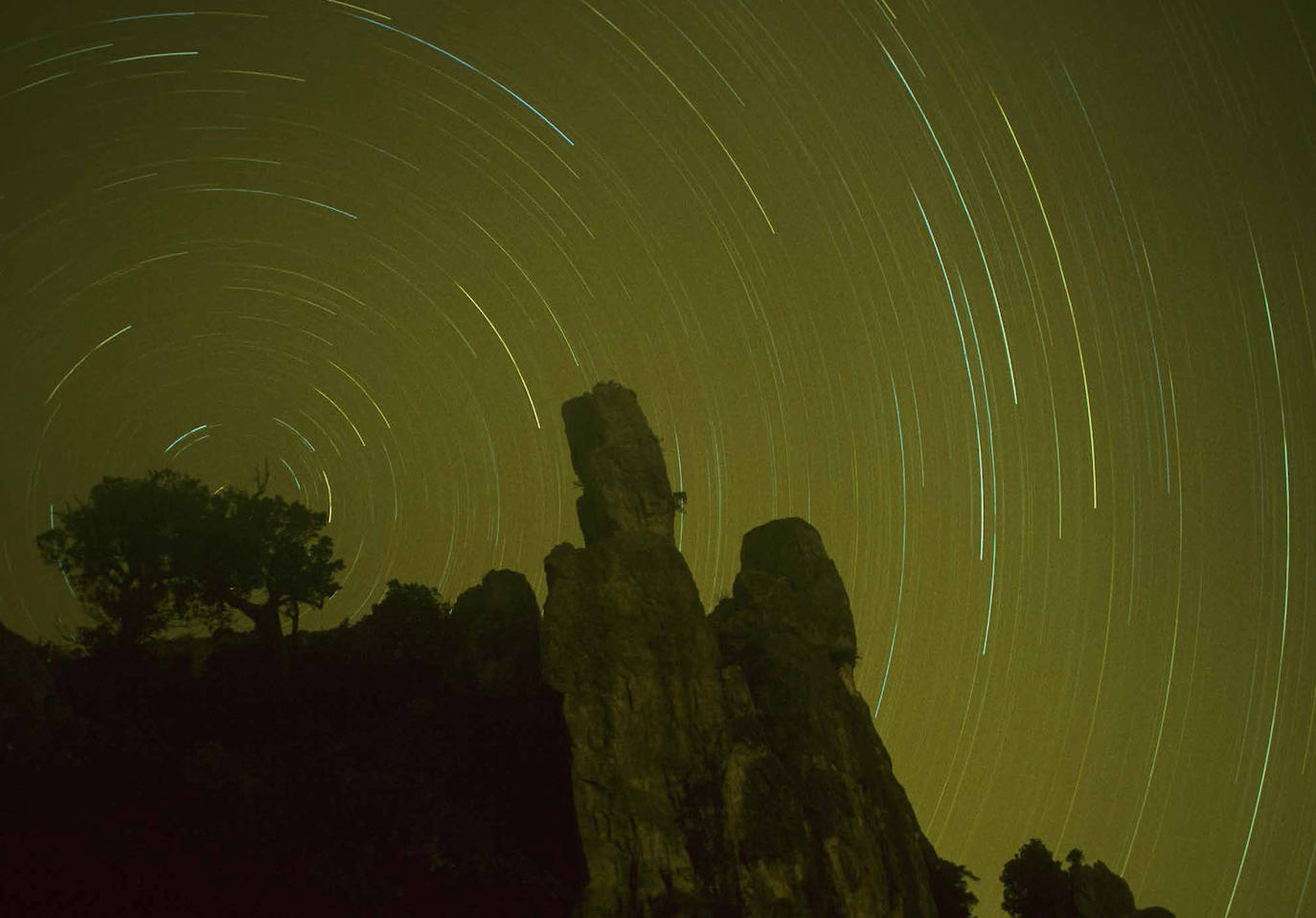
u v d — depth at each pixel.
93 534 46.62
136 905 29.25
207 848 32.00
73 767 32.72
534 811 39.62
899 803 44.91
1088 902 46.59
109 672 42.16
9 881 28.34
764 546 51.09
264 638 45.88
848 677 47.78
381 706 43.81
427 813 36.78
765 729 42.66
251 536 47.12
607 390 52.06
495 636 45.50
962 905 45.53
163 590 46.88
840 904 38.88
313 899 32.06
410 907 33.47
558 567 42.97
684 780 39.41
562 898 35.72
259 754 39.00
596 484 48.56
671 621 42.62
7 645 34.62
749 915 37.28
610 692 40.16
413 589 48.44
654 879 37.00
